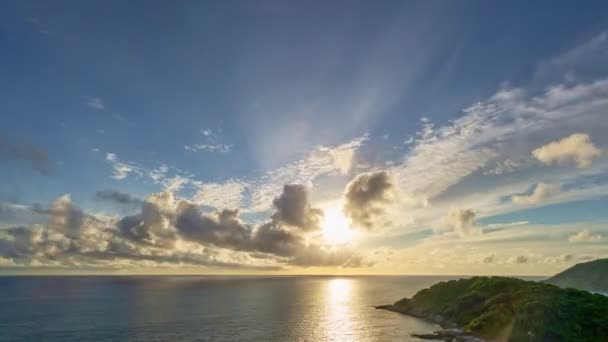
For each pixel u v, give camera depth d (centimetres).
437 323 17038
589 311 12388
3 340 13288
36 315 19712
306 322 17688
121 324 16662
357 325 16750
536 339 11744
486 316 14100
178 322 17400
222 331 15138
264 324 17062
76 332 14675
